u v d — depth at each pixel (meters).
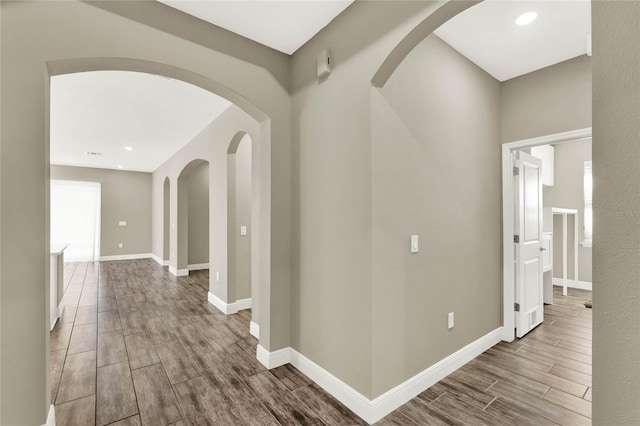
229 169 3.99
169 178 6.89
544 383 2.27
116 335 3.22
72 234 7.98
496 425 1.83
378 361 1.90
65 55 1.71
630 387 0.52
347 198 2.05
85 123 4.43
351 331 2.01
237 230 4.09
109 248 8.41
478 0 1.48
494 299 2.97
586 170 5.06
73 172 7.95
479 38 2.39
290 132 2.63
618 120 0.54
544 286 4.24
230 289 3.96
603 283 0.55
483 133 2.85
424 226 2.23
